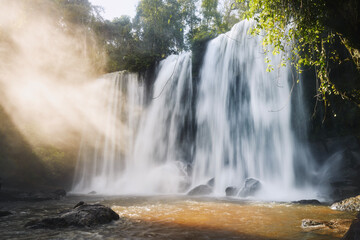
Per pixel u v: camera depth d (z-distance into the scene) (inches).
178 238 210.4
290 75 632.4
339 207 349.7
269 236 211.5
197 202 437.4
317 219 279.7
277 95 658.8
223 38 786.2
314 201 410.6
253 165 689.0
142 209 358.9
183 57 903.7
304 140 641.0
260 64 682.8
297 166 637.9
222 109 757.9
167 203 425.4
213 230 235.1
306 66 602.2
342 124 604.1
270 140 672.4
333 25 263.0
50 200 504.1
